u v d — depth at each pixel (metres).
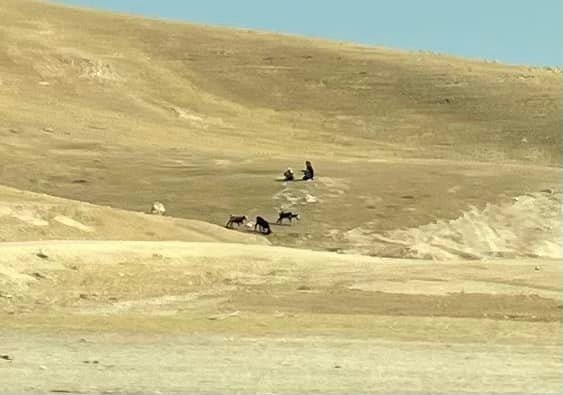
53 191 197.00
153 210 177.00
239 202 182.00
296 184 192.12
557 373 47.00
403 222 169.38
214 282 94.44
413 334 60.09
